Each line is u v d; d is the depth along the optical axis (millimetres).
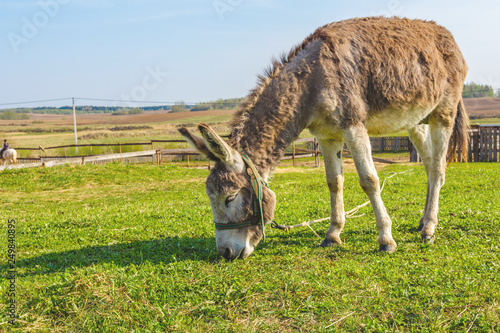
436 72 5328
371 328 3182
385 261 4516
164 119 55469
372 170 4887
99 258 5219
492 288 3619
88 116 90500
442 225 5922
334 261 4715
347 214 7047
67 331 3344
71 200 12859
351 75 4754
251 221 4605
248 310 3566
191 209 8719
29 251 5848
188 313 3537
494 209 6668
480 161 20906
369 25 5188
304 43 5004
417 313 3332
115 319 3465
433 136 5793
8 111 108125
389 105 5023
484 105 53094
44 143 46594
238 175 4398
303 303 3594
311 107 4816
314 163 24891
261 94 4770
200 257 5020
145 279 4199
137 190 14492
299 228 6426
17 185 15219
